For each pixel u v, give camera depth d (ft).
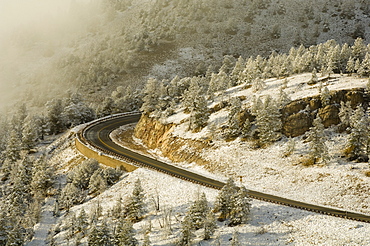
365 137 198.18
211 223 147.23
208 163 231.91
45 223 194.70
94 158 255.29
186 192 189.06
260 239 142.10
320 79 266.36
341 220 148.36
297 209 162.09
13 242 164.35
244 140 239.91
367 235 133.69
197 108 262.26
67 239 168.66
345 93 232.12
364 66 258.57
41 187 230.07
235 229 143.95
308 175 198.08
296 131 231.09
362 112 204.13
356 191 178.19
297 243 135.85
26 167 259.19
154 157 262.47
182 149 254.27
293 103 238.89
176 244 147.23
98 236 148.56
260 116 231.09
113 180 223.51
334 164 199.82
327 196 180.34
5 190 253.03
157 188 200.64
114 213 181.06
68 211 201.57
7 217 176.86
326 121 227.61
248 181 206.08
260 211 162.09
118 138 311.88
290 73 306.35
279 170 208.33
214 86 316.81
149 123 306.35
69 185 220.02
